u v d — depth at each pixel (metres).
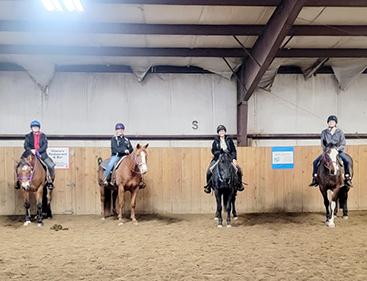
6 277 4.43
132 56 8.94
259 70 8.22
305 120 10.33
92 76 10.10
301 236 6.52
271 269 4.69
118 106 10.12
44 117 10.00
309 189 9.20
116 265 4.89
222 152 7.25
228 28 7.71
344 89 10.34
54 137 9.95
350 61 9.70
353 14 7.25
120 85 10.13
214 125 10.21
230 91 10.25
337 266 4.79
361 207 9.30
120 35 8.09
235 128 10.23
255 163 9.16
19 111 9.95
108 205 8.84
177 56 8.93
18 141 9.95
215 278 4.37
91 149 9.04
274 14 7.09
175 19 7.42
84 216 8.70
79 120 10.05
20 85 9.97
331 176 7.17
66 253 5.47
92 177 9.02
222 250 5.61
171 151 9.11
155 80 10.18
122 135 8.22
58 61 9.56
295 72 10.28
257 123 10.25
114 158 8.02
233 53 8.92
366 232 6.82
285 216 8.58
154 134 10.14
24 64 9.55
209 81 10.23
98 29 7.52
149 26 7.58
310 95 10.34
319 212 9.05
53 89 10.02
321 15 7.28
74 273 4.57
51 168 8.02
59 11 6.85
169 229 7.20
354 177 9.30
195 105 10.21
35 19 7.39
